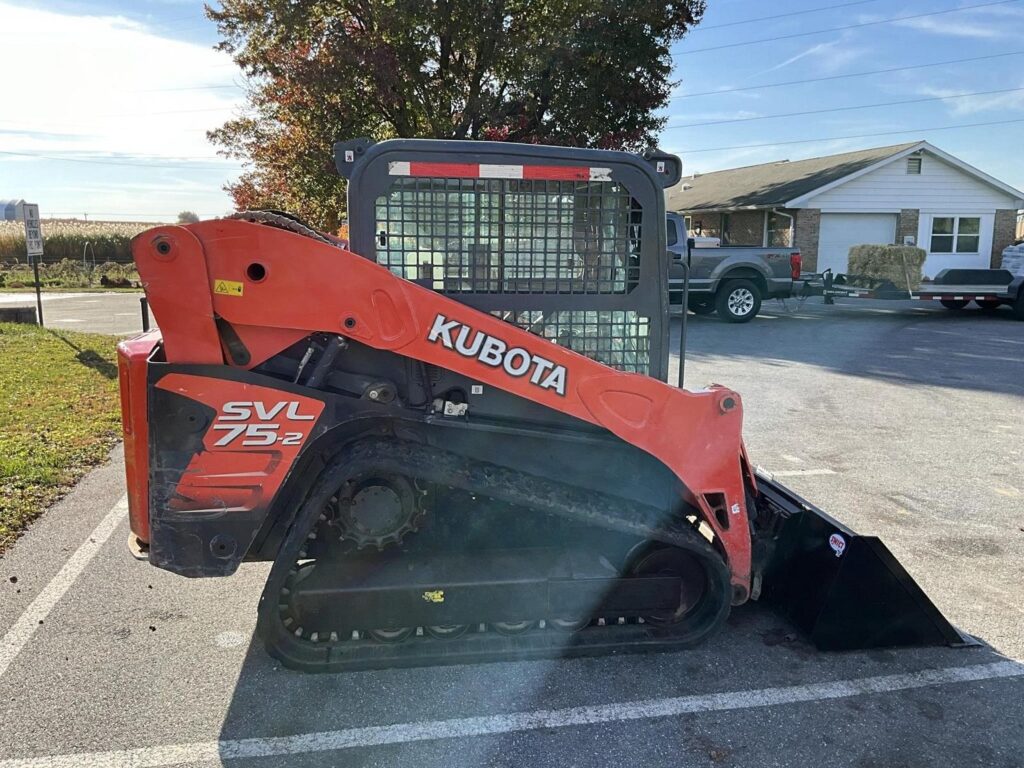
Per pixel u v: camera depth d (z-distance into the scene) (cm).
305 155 1620
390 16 1450
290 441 286
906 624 331
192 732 274
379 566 307
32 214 1390
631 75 1614
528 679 307
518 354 291
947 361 1056
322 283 278
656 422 303
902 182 2223
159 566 285
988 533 460
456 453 311
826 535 332
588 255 314
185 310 272
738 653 328
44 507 492
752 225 2442
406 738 271
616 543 327
